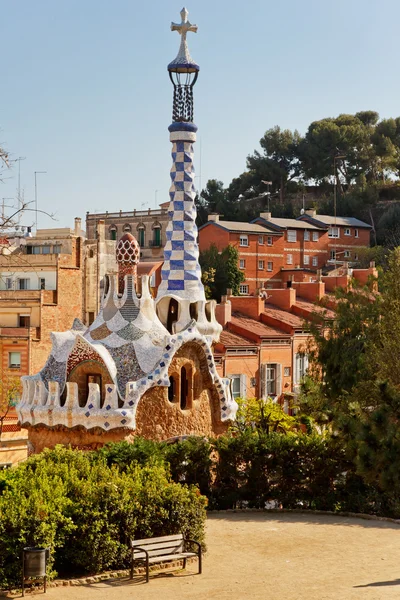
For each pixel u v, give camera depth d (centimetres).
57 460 3656
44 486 3175
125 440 4338
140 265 9738
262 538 3653
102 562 3066
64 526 3000
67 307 10031
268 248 16250
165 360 4766
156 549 3064
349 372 6153
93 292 10806
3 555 2850
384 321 5838
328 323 6600
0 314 9831
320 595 2800
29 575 2845
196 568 3153
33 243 12056
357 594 2805
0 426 6769
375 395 4853
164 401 4797
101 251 11019
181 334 4862
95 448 4697
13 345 9350
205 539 3581
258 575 3062
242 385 7531
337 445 4322
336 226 17562
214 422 5100
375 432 4125
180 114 5247
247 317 8231
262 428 5694
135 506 3173
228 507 4353
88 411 4681
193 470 4312
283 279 16325
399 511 4100
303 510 4288
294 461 4372
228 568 3156
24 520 2900
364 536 3700
